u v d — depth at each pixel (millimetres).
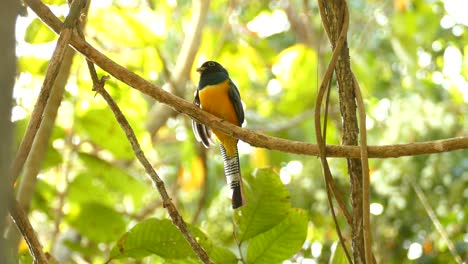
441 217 12992
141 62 13125
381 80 16734
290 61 15148
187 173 13969
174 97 5977
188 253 6500
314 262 13031
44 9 5734
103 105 10383
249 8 17359
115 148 10352
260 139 5812
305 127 15492
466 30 15711
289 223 6512
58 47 5492
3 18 2752
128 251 6523
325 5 6090
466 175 13336
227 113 9094
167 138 16531
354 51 14984
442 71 15719
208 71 9320
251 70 16688
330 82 5906
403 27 15000
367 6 17078
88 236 10148
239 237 6520
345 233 12930
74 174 10734
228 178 7969
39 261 4887
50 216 10539
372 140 15023
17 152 4988
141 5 12469
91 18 11328
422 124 14297
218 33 16125
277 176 6566
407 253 13234
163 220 6488
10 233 4969
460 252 12250
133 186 10734
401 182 13570
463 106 14383
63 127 10633
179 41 16703
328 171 5730
